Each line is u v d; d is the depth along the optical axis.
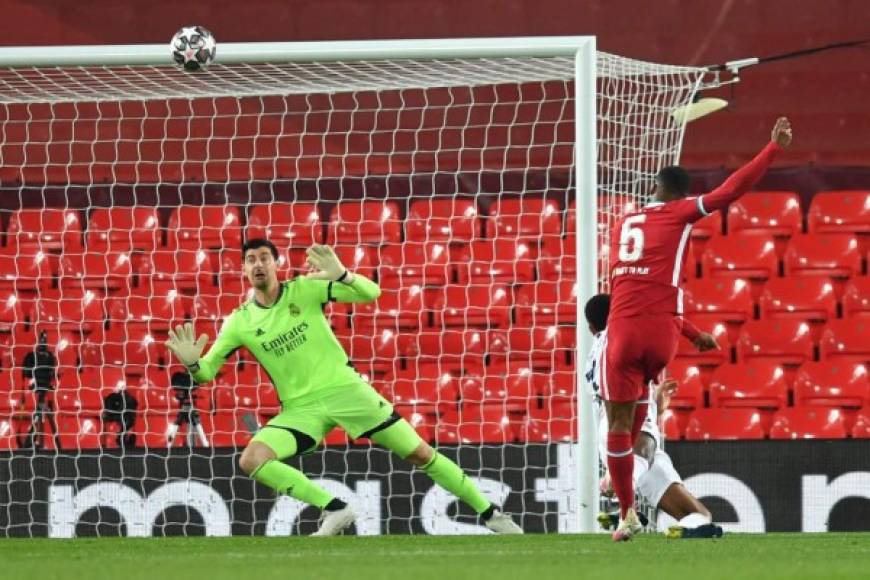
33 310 48.62
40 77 45.69
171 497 35.59
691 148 55.69
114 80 44.78
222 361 32.06
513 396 44.75
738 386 44.62
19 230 47.25
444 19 57.53
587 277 34.12
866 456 34.34
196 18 57.81
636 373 26.77
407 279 48.50
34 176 54.69
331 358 32.03
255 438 31.81
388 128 55.66
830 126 55.81
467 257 49.25
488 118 55.81
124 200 54.69
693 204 26.44
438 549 25.81
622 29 56.97
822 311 48.28
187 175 54.91
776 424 42.56
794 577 18.03
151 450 35.69
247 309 32.09
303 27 57.81
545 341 46.56
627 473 26.98
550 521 34.91
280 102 55.47
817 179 55.41
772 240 50.12
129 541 30.47
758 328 47.41
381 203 50.41
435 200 54.75
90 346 47.44
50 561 21.94
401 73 40.66
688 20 56.94
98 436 41.59
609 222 39.62
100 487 35.62
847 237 50.22
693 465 34.66
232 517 35.50
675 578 17.86
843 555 23.16
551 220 49.34
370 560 22.02
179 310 47.81
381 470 35.50
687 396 44.81
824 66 56.38
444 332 47.09
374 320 46.34
